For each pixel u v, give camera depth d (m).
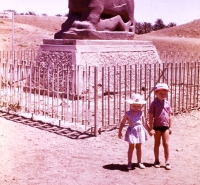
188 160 6.47
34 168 5.89
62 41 12.20
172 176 5.71
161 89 6.01
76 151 6.80
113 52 12.69
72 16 13.17
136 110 5.93
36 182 5.34
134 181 5.48
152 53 14.59
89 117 8.42
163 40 39.50
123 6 14.15
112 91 12.21
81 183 5.36
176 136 8.00
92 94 11.57
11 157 6.36
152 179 5.57
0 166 5.90
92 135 7.80
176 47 35.84
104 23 13.12
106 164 6.18
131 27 14.73
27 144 7.12
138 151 6.04
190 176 5.72
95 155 6.62
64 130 8.13
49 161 6.23
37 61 12.55
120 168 6.00
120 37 13.69
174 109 9.89
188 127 8.76
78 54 11.52
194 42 37.84
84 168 5.96
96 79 7.64
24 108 9.94
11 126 8.39
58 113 9.52
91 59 11.82
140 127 5.91
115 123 8.42
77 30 12.33
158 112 6.04
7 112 9.69
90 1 12.65
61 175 5.64
